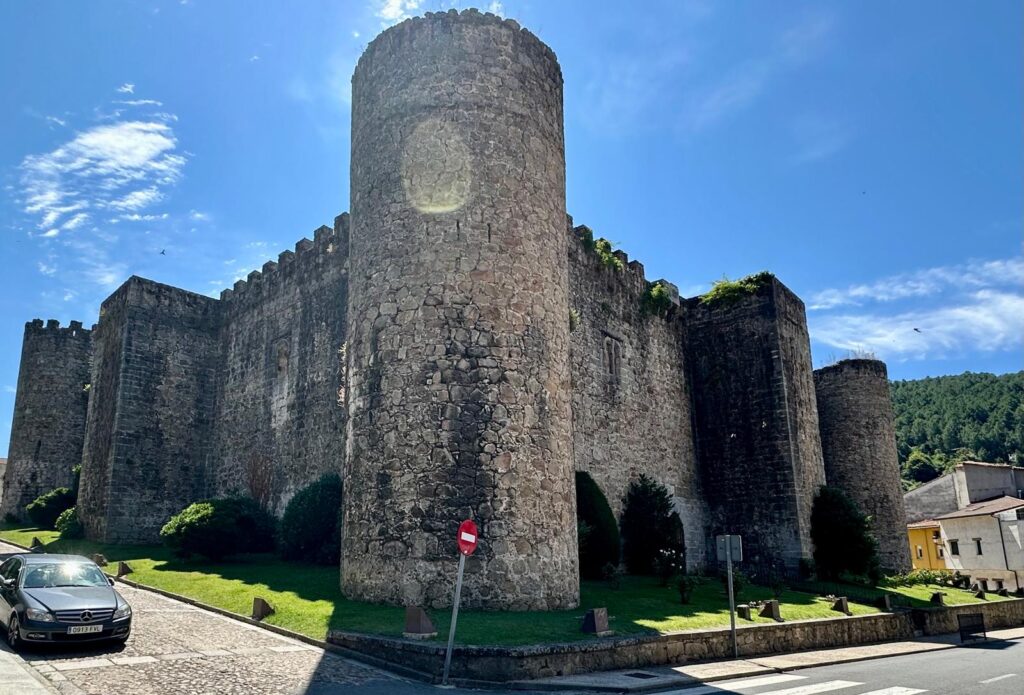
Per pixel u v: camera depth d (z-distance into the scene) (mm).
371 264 17500
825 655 17031
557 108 19547
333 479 23016
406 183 17484
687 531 30094
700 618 16859
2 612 12219
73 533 30828
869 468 36938
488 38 18391
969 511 52812
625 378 28953
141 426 30938
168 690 9422
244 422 30641
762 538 29703
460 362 16078
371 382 16672
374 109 18562
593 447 26422
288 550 22438
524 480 15836
